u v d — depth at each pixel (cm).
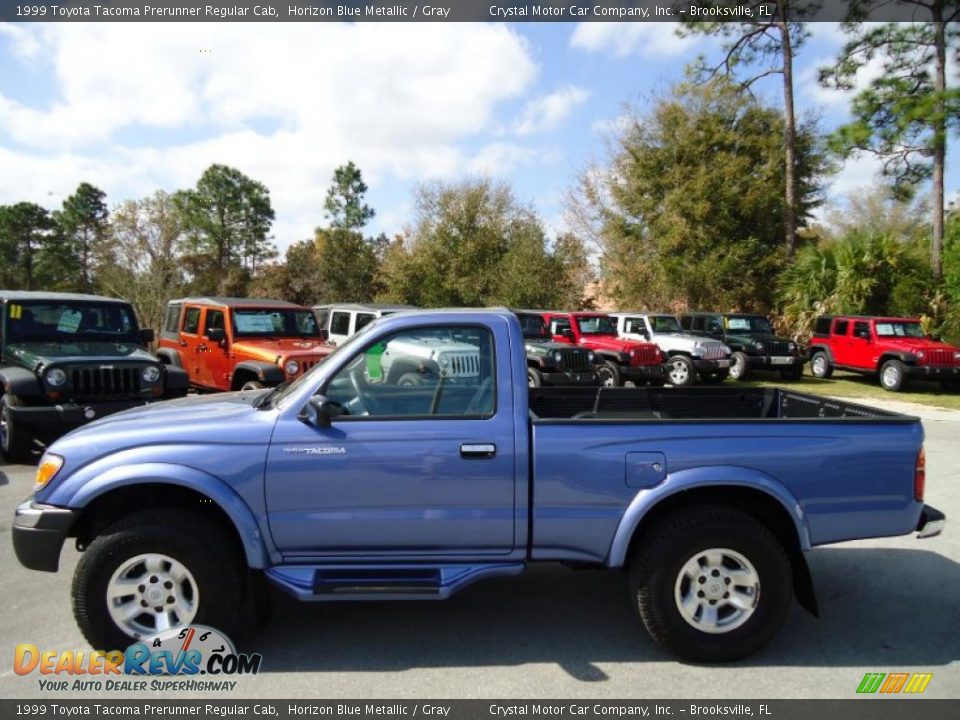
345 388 356
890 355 1605
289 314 1119
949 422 1175
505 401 353
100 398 767
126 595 345
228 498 338
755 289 2561
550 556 353
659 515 364
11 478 714
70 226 5384
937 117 1919
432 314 368
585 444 346
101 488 338
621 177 2788
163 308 3133
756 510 374
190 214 4834
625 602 428
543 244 2950
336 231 4188
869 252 2044
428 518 346
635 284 2720
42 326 848
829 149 2198
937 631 392
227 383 1059
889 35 2084
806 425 356
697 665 348
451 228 3056
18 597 428
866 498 356
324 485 342
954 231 2169
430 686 327
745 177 2581
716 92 2617
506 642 373
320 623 395
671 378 1628
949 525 584
